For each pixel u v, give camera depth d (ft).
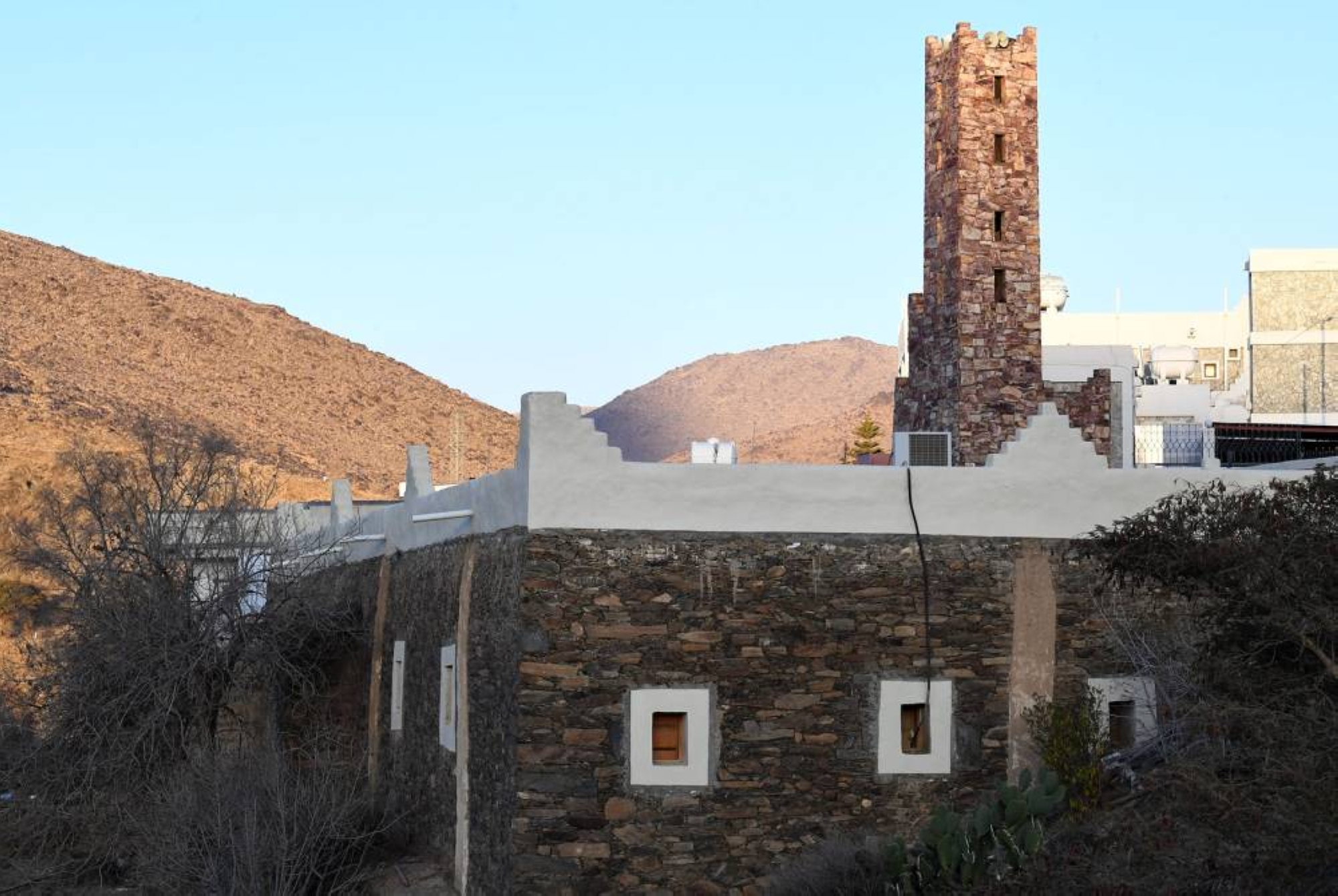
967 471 57.57
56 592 142.82
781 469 56.18
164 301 444.96
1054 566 57.77
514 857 53.52
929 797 55.88
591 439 54.95
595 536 54.70
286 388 416.87
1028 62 76.13
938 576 56.85
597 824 53.83
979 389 74.38
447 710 65.72
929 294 77.36
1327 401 163.94
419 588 72.59
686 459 391.86
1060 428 58.39
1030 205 75.66
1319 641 50.01
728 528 55.57
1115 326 167.94
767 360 653.30
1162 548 54.49
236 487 94.32
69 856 78.59
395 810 73.36
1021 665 57.11
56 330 389.19
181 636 85.76
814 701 55.52
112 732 82.64
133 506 93.15
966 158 75.05
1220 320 167.94
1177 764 48.26
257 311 469.16
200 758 72.13
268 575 89.51
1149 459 100.32
